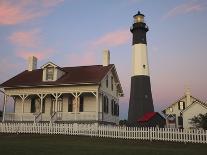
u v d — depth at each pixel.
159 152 14.89
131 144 20.83
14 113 32.78
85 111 32.03
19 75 36.22
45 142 20.22
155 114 33.44
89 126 25.67
